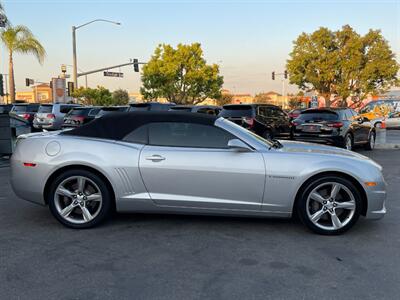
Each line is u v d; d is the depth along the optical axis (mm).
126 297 3324
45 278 3662
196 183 4828
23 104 23062
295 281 3619
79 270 3832
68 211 5008
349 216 4809
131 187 4898
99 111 17547
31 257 4137
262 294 3379
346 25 32750
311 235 4836
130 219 5402
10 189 7367
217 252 4293
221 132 4961
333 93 34406
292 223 5281
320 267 3924
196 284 3553
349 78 32969
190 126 5008
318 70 33500
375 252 4320
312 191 4789
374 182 4770
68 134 5141
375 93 34062
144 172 4867
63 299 3289
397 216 5660
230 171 4781
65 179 4957
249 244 4527
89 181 4949
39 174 4961
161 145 4961
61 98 28797
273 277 3699
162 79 39094
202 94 41219
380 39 32625
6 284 3545
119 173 4875
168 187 4867
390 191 7270
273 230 5004
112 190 5008
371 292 3420
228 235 4816
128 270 3836
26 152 5051
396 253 4297
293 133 12883
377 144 15328
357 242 4613
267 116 14344
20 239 4668
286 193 4793
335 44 33219
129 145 4965
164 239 4672
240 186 4797
